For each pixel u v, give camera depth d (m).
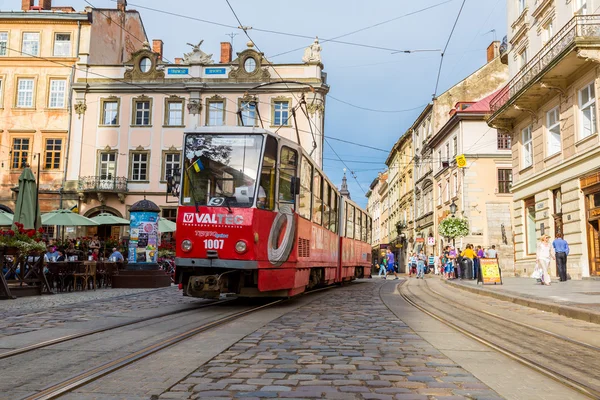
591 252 19.59
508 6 28.14
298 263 12.97
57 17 39.69
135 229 19.75
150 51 39.72
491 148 35.19
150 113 39.41
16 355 6.10
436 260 40.47
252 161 11.35
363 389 4.66
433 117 42.88
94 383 4.82
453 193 37.56
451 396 4.47
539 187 23.73
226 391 4.57
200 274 11.36
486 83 42.56
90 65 39.72
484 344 7.03
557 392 4.66
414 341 7.20
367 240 28.47
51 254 19.42
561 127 21.48
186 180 11.46
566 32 20.09
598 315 9.24
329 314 10.45
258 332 7.89
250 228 10.93
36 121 39.44
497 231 34.59
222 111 39.09
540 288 16.50
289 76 38.72
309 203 14.09
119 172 39.12
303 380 4.98
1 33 39.97
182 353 6.21
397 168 61.56
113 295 15.20
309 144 38.25
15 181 39.06
